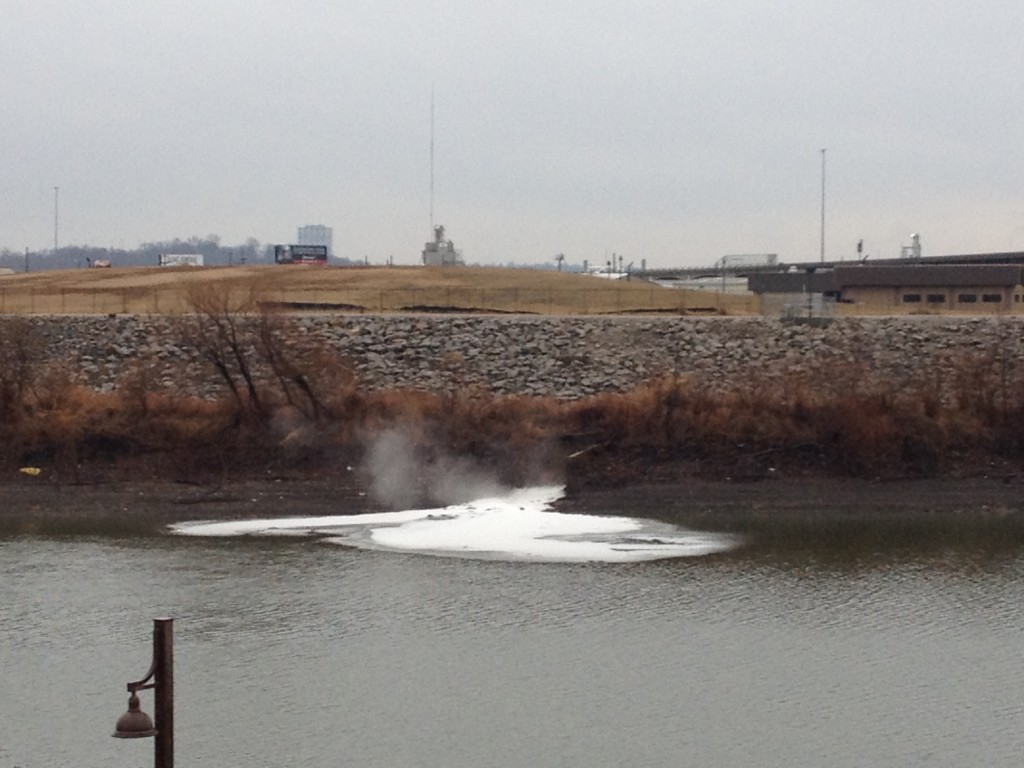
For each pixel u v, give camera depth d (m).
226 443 69.94
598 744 37.06
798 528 62.69
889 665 43.12
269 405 71.50
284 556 55.72
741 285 150.50
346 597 49.62
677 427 70.25
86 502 65.94
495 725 38.25
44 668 42.22
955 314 94.50
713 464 69.12
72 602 48.75
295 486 67.81
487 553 56.50
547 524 62.06
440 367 79.31
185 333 76.94
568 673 42.09
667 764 35.94
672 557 56.22
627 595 50.28
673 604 49.31
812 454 69.81
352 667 42.44
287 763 35.94
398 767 35.69
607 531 61.22
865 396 72.38
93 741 37.19
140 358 80.00
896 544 59.22
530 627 46.38
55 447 69.38
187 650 43.84
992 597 50.38
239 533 60.38
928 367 78.25
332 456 69.38
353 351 80.19
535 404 72.25
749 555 56.78
